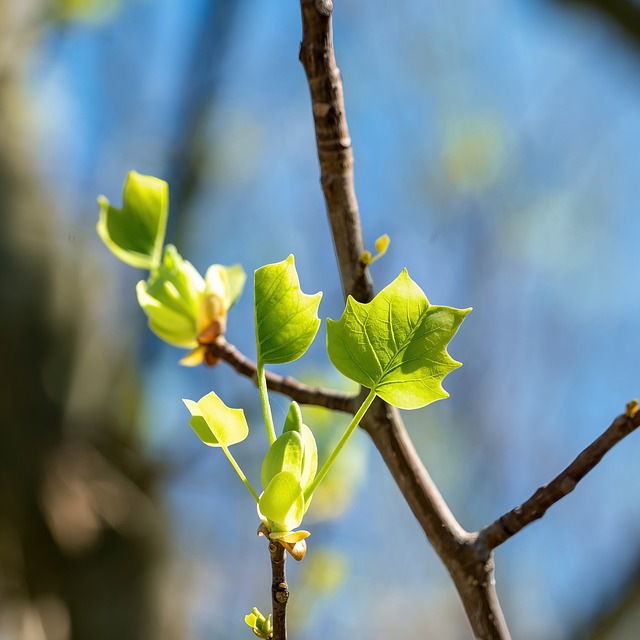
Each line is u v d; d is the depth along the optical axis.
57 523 1.72
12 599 1.67
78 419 1.82
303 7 0.68
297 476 0.62
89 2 1.97
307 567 1.49
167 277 0.73
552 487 0.66
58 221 1.97
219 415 0.62
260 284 0.63
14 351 1.78
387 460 0.69
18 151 1.97
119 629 1.74
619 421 0.64
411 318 0.62
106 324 1.96
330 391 0.72
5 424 1.73
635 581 1.78
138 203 0.74
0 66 1.91
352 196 0.69
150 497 1.89
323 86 0.68
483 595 0.67
